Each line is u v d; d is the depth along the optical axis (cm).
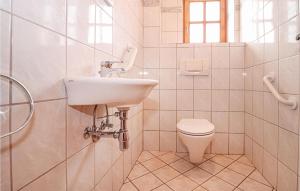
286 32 119
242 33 216
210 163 181
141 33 203
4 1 45
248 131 189
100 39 101
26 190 52
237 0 232
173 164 179
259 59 162
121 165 139
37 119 56
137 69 185
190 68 202
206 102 204
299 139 107
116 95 65
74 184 77
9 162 47
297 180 109
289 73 116
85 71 86
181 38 265
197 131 150
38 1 56
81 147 83
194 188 139
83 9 84
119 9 131
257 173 161
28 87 52
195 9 285
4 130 45
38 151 57
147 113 214
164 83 210
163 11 267
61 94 68
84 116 86
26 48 51
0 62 44
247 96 192
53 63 63
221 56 201
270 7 141
